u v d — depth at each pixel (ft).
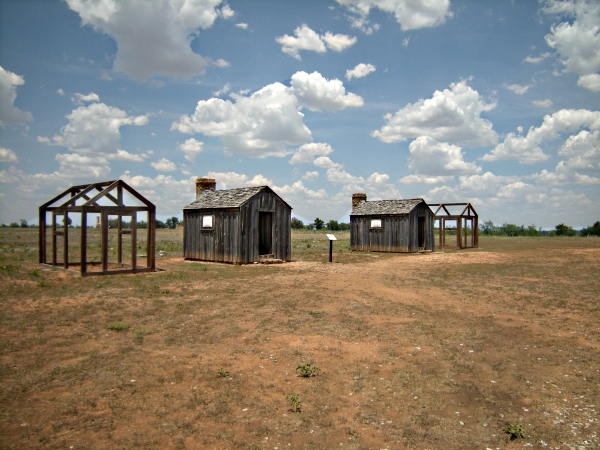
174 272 61.62
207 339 28.71
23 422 17.19
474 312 37.83
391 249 110.83
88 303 38.63
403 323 33.76
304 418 18.07
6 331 29.48
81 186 63.16
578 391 21.33
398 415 18.61
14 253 84.58
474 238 132.26
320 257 94.27
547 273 63.98
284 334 30.25
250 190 77.87
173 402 19.27
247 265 72.90
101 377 21.80
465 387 21.65
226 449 15.62
